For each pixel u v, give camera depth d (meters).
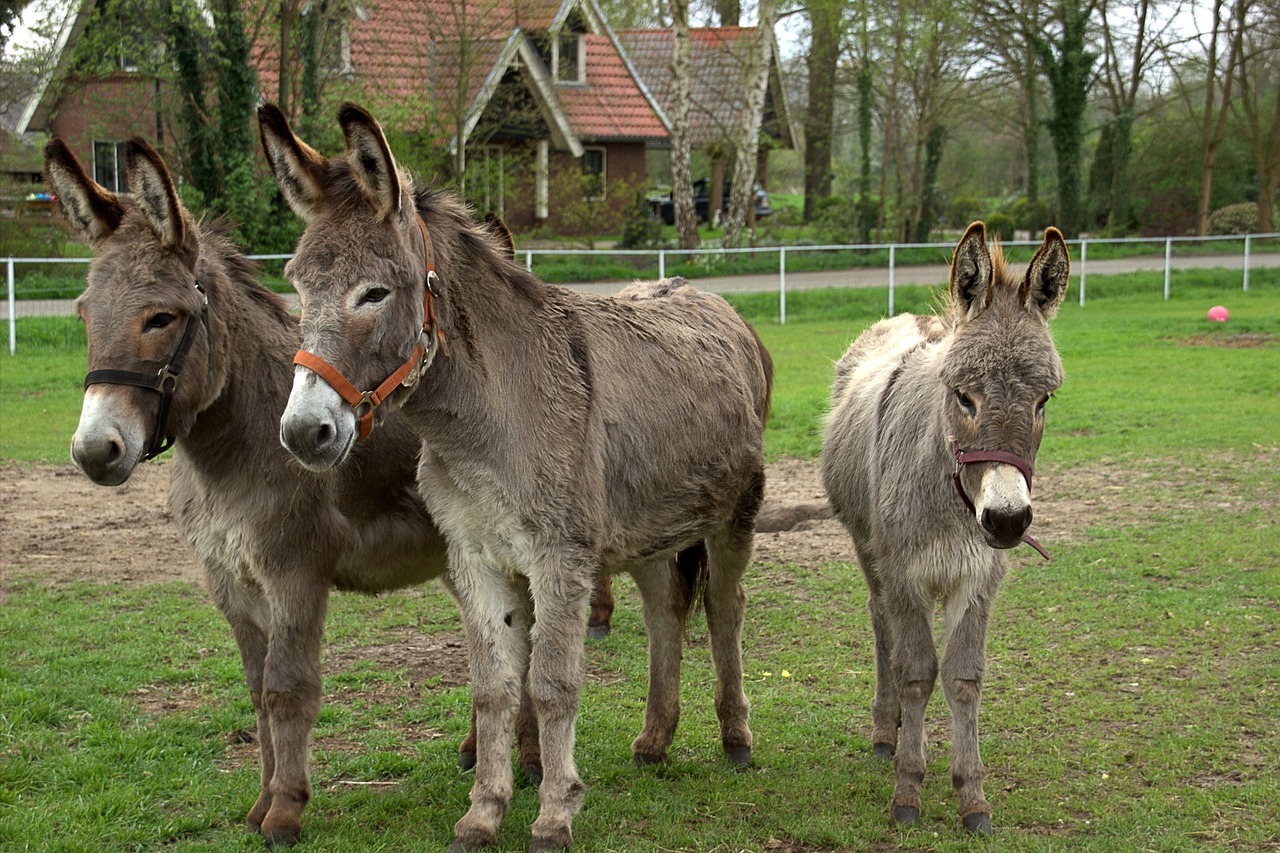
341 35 24.94
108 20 22.86
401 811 4.00
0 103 25.75
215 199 22.50
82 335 15.96
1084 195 36.53
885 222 34.19
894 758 4.40
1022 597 6.11
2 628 5.84
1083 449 9.55
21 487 8.92
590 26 29.80
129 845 3.73
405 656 5.63
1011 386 3.37
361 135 3.06
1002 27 31.30
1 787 4.05
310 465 3.04
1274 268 23.59
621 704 5.02
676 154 26.09
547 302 3.83
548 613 3.49
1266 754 4.21
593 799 4.06
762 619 6.07
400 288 3.18
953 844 3.63
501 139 31.20
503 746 3.63
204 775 4.27
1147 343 15.69
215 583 3.87
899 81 32.09
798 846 3.74
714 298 5.01
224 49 22.39
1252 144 32.62
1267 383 12.20
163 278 3.47
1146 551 6.75
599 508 3.63
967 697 3.76
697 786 4.19
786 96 38.78
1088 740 4.41
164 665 5.39
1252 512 7.48
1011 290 3.54
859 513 4.57
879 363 4.94
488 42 26.12
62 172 3.49
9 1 22.62
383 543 4.12
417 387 3.38
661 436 3.96
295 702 3.68
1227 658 5.15
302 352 3.06
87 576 6.80
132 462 3.36
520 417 3.50
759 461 4.64
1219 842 3.59
